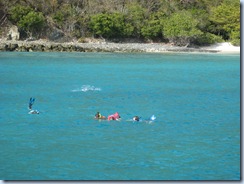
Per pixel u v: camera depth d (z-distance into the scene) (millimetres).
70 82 123250
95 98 99375
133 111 86562
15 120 77062
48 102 93438
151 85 122125
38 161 56812
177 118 80812
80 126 73250
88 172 53531
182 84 125688
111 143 64250
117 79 132500
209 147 62906
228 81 133875
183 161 57219
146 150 61344
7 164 55719
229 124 76562
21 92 105625
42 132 69562
